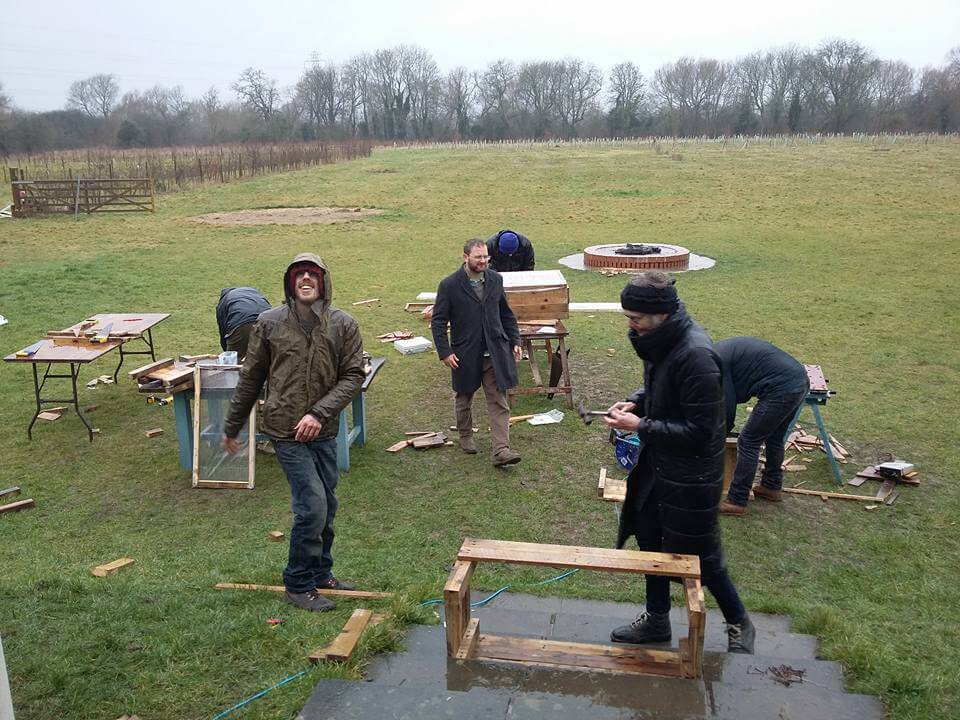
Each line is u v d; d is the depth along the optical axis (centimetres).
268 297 1473
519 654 364
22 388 977
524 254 1014
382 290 1536
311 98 9950
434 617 424
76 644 375
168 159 5034
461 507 657
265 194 3275
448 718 304
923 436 808
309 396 427
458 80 9556
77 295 1480
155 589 461
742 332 1205
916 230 2153
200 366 712
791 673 353
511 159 4781
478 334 710
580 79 9388
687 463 363
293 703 316
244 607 432
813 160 4159
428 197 3111
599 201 2938
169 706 323
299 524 432
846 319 1270
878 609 493
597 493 685
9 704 246
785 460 755
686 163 4172
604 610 479
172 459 769
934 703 334
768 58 9012
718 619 464
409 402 917
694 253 1900
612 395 933
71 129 8031
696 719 309
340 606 440
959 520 638
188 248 2041
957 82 7419
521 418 854
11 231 2372
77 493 697
